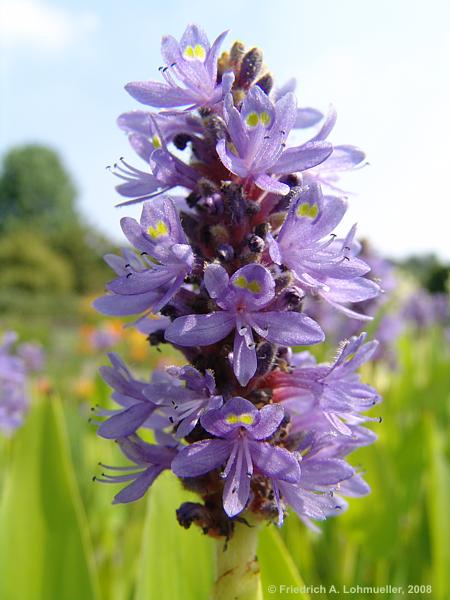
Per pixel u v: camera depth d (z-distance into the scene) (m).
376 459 0.15
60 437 0.11
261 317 0.07
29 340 0.73
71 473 0.11
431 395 0.26
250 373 0.07
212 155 0.08
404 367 0.26
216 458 0.07
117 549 0.18
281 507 0.07
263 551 0.10
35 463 0.11
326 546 0.18
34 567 0.11
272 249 0.07
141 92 0.08
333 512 0.08
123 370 0.08
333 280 0.08
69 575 0.11
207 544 0.10
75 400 0.44
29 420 0.11
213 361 0.07
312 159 0.07
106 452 0.20
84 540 0.11
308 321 0.07
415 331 0.42
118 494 0.07
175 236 0.07
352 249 0.08
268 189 0.07
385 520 0.15
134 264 0.08
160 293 0.08
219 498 0.07
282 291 0.07
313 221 0.07
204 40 0.08
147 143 0.08
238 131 0.07
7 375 0.22
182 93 0.08
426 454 0.17
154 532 0.10
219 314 0.07
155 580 0.10
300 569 0.16
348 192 0.08
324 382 0.08
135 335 0.36
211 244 0.07
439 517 0.13
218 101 0.08
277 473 0.07
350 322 0.19
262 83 0.08
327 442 0.07
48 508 0.11
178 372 0.07
